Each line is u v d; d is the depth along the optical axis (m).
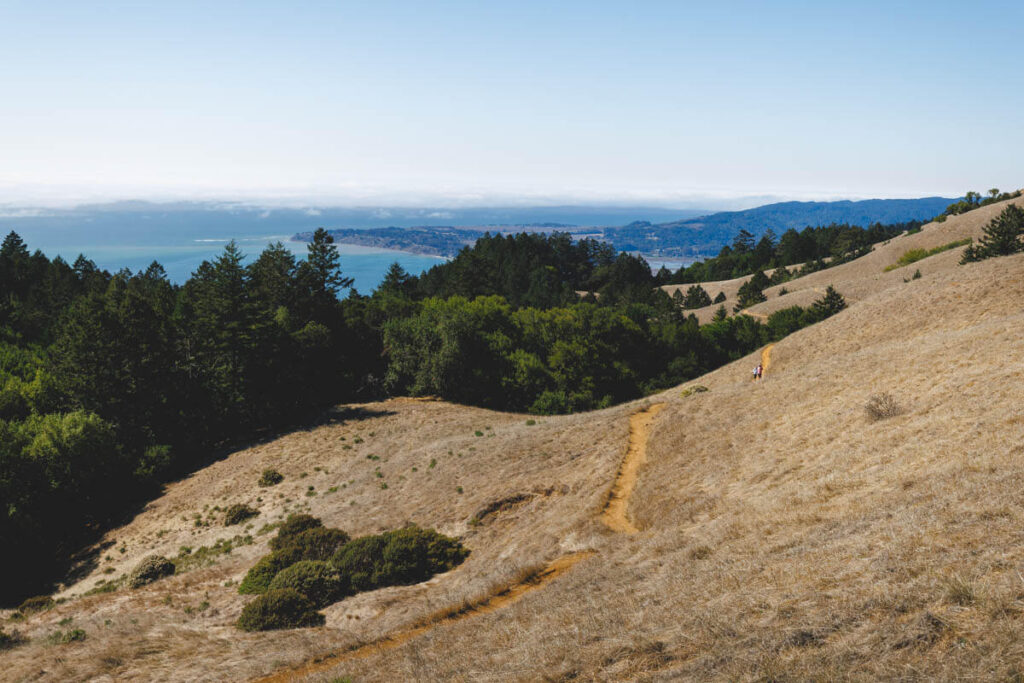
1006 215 72.69
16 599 36.03
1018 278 42.72
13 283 131.38
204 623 22.19
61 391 59.97
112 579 35.28
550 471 31.62
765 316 126.62
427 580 24.23
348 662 13.12
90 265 154.00
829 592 8.52
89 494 49.06
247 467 52.47
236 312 70.12
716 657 7.56
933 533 9.51
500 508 29.41
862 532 11.06
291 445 57.94
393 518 32.56
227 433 66.81
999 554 7.86
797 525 13.45
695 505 19.03
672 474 24.33
